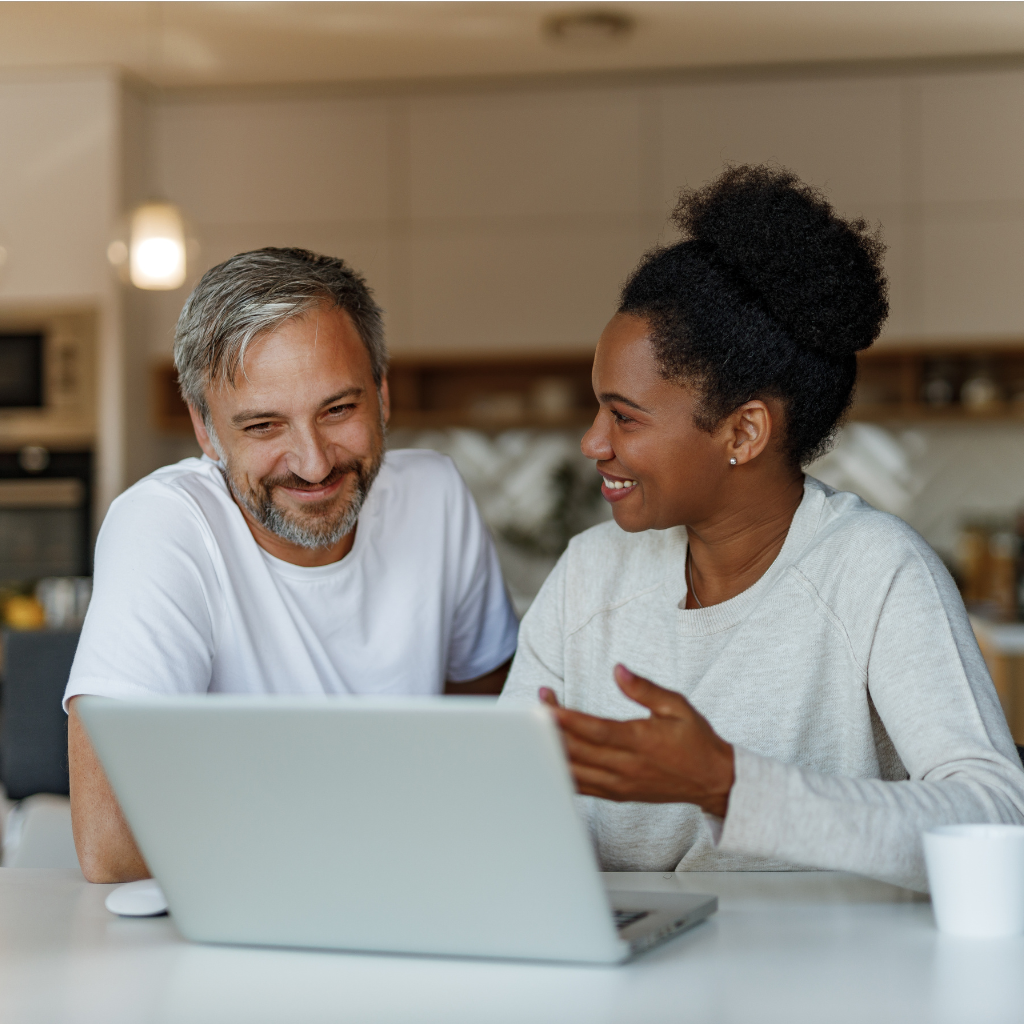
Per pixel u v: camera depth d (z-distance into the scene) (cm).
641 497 116
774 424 113
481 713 71
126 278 346
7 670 203
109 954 83
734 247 109
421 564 148
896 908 92
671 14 378
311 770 76
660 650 125
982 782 93
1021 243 419
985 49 409
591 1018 69
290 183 445
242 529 135
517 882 76
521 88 437
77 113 424
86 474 422
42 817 186
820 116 425
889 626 108
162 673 121
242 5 368
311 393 122
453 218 441
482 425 461
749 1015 69
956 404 450
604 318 434
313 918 81
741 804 83
